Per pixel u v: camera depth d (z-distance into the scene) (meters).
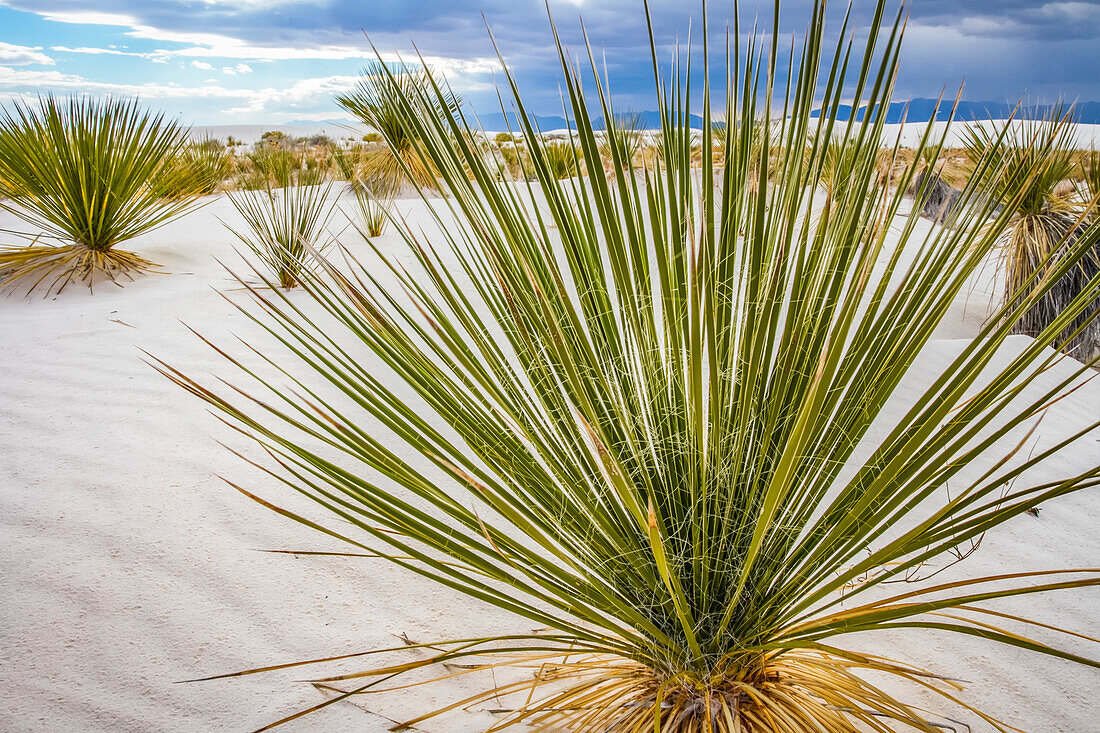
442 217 7.73
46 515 2.21
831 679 1.42
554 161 6.32
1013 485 2.72
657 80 1.08
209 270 5.94
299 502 2.38
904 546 1.10
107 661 1.66
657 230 1.11
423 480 1.22
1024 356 1.12
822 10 1.01
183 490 2.40
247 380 3.40
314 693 1.61
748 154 1.10
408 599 1.96
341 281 1.21
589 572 1.19
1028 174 1.14
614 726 1.34
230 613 1.85
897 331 1.19
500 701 1.60
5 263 5.41
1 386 3.24
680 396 1.24
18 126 5.38
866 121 1.06
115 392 3.21
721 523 1.25
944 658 1.77
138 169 5.76
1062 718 1.57
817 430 1.22
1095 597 2.02
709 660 1.27
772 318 1.18
